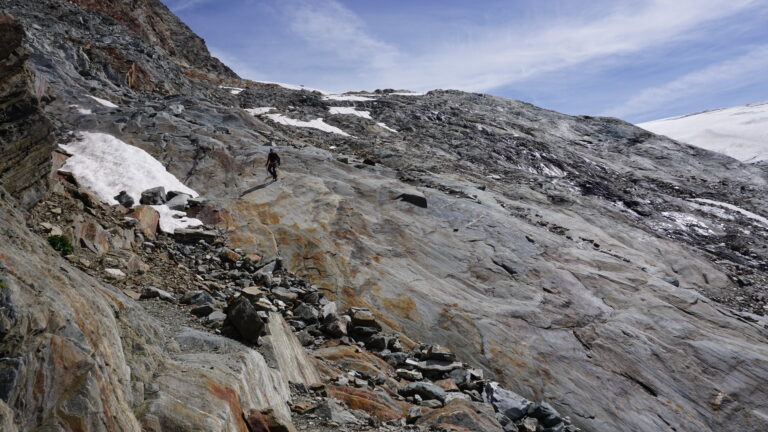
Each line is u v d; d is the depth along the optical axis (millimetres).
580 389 15852
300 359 11094
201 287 13562
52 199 14008
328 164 27562
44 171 11891
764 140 137375
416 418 10383
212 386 6668
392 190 25266
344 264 18625
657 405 16016
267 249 18297
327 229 20562
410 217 23469
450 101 72625
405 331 16375
